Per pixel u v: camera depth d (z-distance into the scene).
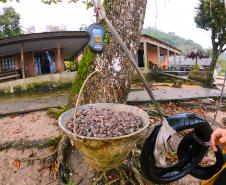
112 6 3.82
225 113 6.76
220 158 2.05
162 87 12.45
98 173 3.68
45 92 12.98
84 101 3.97
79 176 3.87
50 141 4.66
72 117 2.61
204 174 2.18
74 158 4.02
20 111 6.67
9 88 13.91
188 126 2.00
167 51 21.78
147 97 8.24
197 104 7.57
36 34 14.77
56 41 16.36
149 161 2.03
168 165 2.19
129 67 3.94
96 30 2.05
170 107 7.15
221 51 14.63
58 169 4.05
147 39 18.09
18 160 4.57
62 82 15.15
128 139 2.18
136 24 3.93
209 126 2.08
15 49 16.42
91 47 2.05
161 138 1.96
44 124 5.52
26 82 14.34
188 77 16.83
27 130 5.26
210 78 14.34
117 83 3.89
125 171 3.56
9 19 26.91
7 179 4.53
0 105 8.47
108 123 2.44
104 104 2.85
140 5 3.94
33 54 17.39
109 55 3.80
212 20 14.23
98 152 2.20
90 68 4.03
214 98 8.55
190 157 2.19
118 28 3.79
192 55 22.33
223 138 1.67
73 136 2.16
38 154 4.59
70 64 27.00
